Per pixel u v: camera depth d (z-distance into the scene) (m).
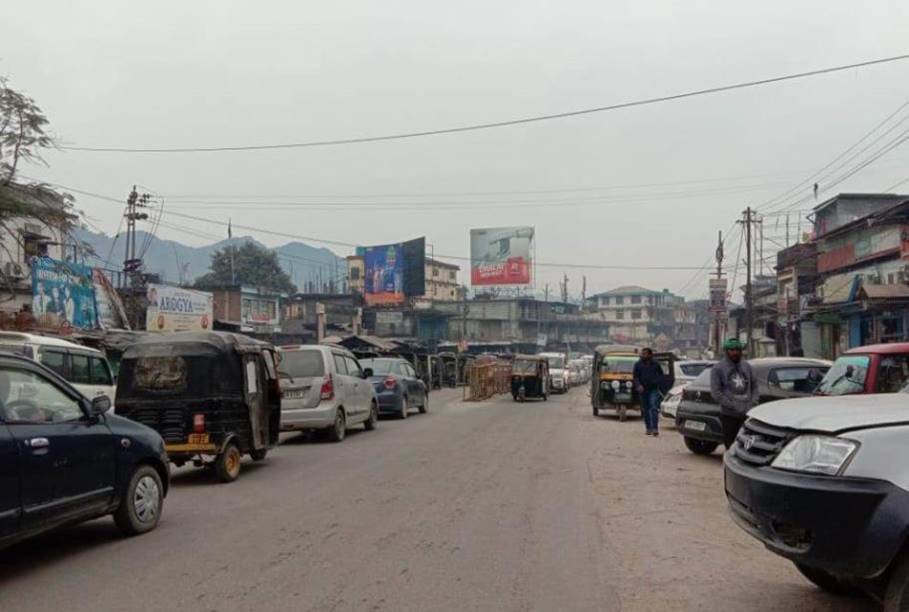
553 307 87.00
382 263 60.47
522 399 31.55
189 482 10.67
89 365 13.98
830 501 4.41
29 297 25.92
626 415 22.08
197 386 10.51
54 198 21.75
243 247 62.78
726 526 7.91
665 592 5.72
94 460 6.89
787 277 42.03
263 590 5.70
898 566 4.31
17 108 20.41
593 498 9.35
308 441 15.47
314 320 57.91
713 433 12.59
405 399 21.55
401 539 7.23
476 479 10.69
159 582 5.93
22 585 5.89
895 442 4.44
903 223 27.31
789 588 5.82
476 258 63.34
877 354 9.73
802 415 4.98
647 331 103.88
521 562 6.48
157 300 30.00
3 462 5.88
